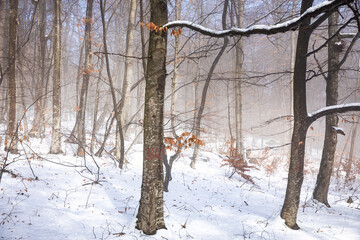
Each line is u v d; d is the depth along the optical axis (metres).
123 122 11.58
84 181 7.75
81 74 12.73
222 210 7.26
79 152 11.10
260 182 13.10
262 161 18.16
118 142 11.46
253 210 7.64
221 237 5.30
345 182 13.77
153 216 4.84
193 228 5.60
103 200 6.55
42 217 5.07
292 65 18.47
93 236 4.60
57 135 11.19
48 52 19.28
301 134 6.21
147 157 4.89
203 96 12.59
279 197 10.05
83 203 6.14
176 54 9.49
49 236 4.38
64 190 6.79
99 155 11.94
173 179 10.45
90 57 12.23
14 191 6.10
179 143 4.95
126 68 11.36
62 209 5.60
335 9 4.44
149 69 4.95
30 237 4.25
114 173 9.48
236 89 15.38
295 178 6.22
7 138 9.58
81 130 12.02
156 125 4.92
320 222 7.10
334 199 10.07
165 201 7.32
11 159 8.59
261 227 6.09
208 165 14.95
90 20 12.02
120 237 4.59
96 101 12.83
